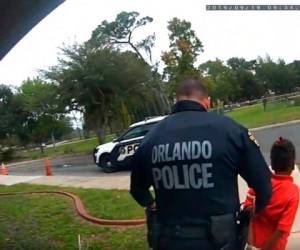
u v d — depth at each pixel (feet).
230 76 314.96
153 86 145.48
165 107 160.25
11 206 37.70
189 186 8.50
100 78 115.65
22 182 56.24
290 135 80.48
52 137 181.37
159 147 8.84
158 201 9.00
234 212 8.53
